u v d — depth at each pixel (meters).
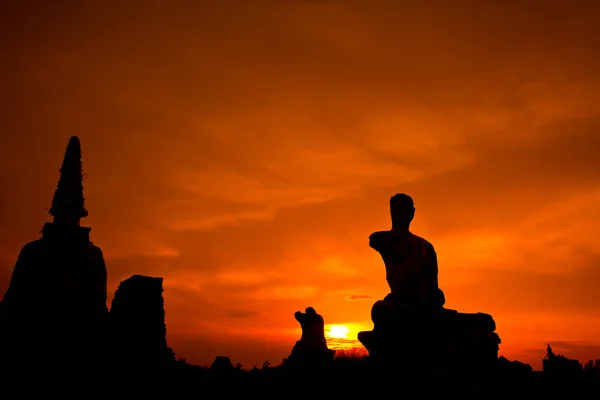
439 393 17.11
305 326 32.91
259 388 24.38
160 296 30.86
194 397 24.81
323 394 20.72
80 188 31.86
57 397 24.89
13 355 26.78
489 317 19.25
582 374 21.27
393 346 18.12
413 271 19.20
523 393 19.30
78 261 29.89
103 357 27.89
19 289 28.86
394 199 20.20
